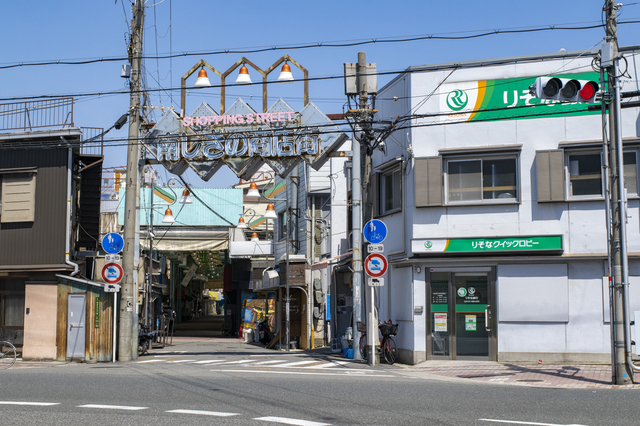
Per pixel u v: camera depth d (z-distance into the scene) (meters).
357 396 9.24
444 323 16.20
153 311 26.08
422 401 8.74
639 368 11.37
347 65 16.72
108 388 10.24
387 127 17.50
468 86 16.58
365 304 17.05
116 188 39.03
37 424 6.91
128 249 18.19
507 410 7.97
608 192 11.93
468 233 16.22
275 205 33.94
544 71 16.12
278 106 18.11
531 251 15.56
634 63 15.48
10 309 19.09
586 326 15.38
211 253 47.03
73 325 17.81
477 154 16.34
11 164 19.28
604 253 15.33
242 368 14.61
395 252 17.47
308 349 24.16
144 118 18.88
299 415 7.51
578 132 15.77
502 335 15.75
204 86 17.39
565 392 9.98
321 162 17.94
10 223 19.12
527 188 15.97
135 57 18.28
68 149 19.17
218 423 6.89
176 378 11.87
